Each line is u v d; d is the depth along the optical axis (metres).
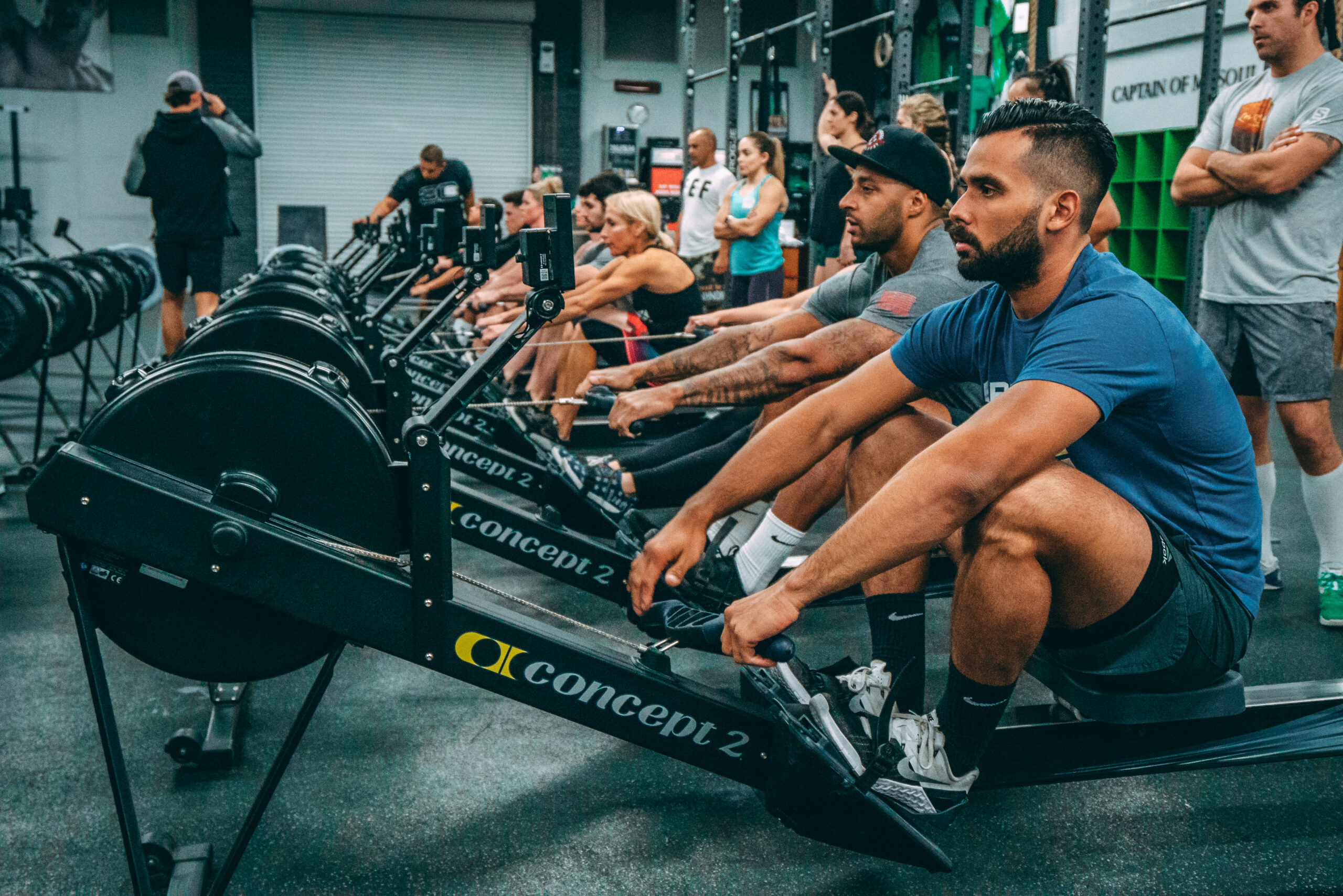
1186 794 1.90
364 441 1.38
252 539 1.32
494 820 1.81
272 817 1.82
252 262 12.09
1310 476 2.71
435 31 12.07
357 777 1.97
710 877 1.64
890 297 1.89
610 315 4.04
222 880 1.43
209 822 1.79
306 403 1.36
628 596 2.46
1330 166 2.62
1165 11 4.26
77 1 10.93
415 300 6.79
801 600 1.31
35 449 4.36
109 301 5.27
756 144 5.43
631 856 1.70
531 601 3.04
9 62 10.82
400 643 1.39
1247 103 2.80
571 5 12.21
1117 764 1.62
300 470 1.37
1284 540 3.55
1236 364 2.88
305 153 12.05
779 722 1.51
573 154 12.55
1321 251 2.64
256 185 12.01
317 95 11.96
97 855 1.69
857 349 1.88
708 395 1.90
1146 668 1.44
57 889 1.59
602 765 2.03
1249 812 1.83
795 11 12.40
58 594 3.05
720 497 1.60
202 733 2.07
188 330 2.96
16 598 3.00
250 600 1.38
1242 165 2.67
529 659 1.43
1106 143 1.34
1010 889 1.60
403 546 1.43
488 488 4.47
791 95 12.46
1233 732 1.64
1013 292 1.42
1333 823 1.79
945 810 1.47
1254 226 2.73
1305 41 2.67
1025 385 1.29
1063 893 1.59
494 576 3.29
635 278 3.88
